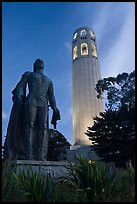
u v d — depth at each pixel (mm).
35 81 8359
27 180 4891
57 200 4270
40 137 8016
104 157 26219
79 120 72812
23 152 7926
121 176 5367
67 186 5109
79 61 80250
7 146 7812
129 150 24969
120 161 25359
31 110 7988
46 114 8250
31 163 6551
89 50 82125
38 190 4594
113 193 4680
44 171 6602
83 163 5426
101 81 35219
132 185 4809
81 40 84500
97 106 74062
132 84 31797
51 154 26266
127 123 27016
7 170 4695
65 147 27938
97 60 81750
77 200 4430
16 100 8117
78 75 78625
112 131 27281
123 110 27750
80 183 5082
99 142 27906
